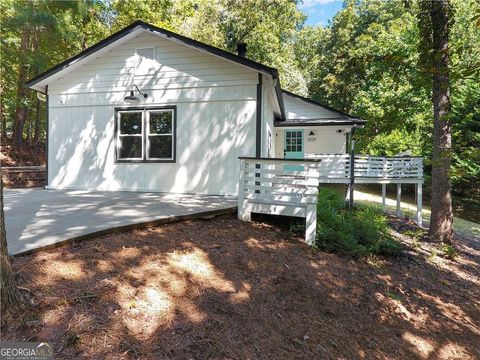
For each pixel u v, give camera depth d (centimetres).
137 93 798
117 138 813
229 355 229
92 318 220
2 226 207
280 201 505
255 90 736
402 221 1049
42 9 925
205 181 765
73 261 288
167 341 222
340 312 337
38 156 1518
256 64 702
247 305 294
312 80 2653
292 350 261
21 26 920
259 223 528
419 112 1554
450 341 351
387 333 331
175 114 780
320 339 286
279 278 354
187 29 1905
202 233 434
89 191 809
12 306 206
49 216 454
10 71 1243
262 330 271
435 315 392
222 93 755
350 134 1300
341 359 270
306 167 489
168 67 784
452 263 630
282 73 2180
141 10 1652
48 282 248
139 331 222
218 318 263
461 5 1073
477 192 1449
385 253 568
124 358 197
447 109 740
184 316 252
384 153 1739
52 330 203
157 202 612
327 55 2519
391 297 400
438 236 777
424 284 476
